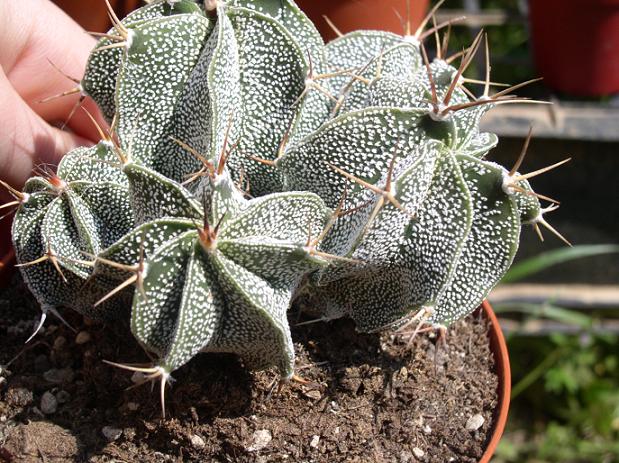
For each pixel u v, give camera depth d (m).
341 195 0.23
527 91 0.45
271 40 0.23
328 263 0.22
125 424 0.24
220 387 0.24
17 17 0.28
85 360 0.25
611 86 0.43
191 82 0.23
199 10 0.23
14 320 0.27
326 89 0.24
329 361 0.25
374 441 0.24
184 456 0.24
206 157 0.22
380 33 0.26
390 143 0.22
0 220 0.29
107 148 0.25
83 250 0.24
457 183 0.22
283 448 0.24
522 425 0.46
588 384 0.46
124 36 0.22
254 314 0.21
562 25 0.42
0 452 0.24
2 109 0.26
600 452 0.44
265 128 0.24
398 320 0.24
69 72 0.29
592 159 0.42
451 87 0.22
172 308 0.21
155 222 0.21
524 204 0.24
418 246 0.23
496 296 0.45
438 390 0.25
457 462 0.24
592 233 0.44
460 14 0.49
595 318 0.46
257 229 0.21
